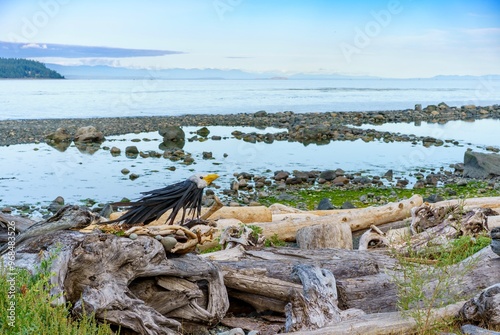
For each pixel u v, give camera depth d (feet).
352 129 139.54
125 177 82.38
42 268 22.94
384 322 26.53
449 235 40.19
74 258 24.53
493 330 26.50
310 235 44.34
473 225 40.93
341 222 45.55
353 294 30.25
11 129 141.59
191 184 27.58
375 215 49.96
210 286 28.43
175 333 24.97
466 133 141.69
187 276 27.53
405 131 145.07
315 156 103.19
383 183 79.36
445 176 83.56
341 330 25.72
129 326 24.13
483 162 83.35
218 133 137.59
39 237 25.68
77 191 73.41
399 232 44.24
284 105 249.75
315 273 28.71
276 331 29.27
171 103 258.57
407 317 27.02
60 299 23.34
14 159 97.60
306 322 26.58
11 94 333.42
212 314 28.25
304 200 68.90
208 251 42.34
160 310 27.17
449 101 303.48
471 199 53.42
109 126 150.10
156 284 27.17
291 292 27.55
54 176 82.58
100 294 24.13
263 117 178.60
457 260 33.83
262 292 30.76
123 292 24.71
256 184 76.89
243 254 36.78
